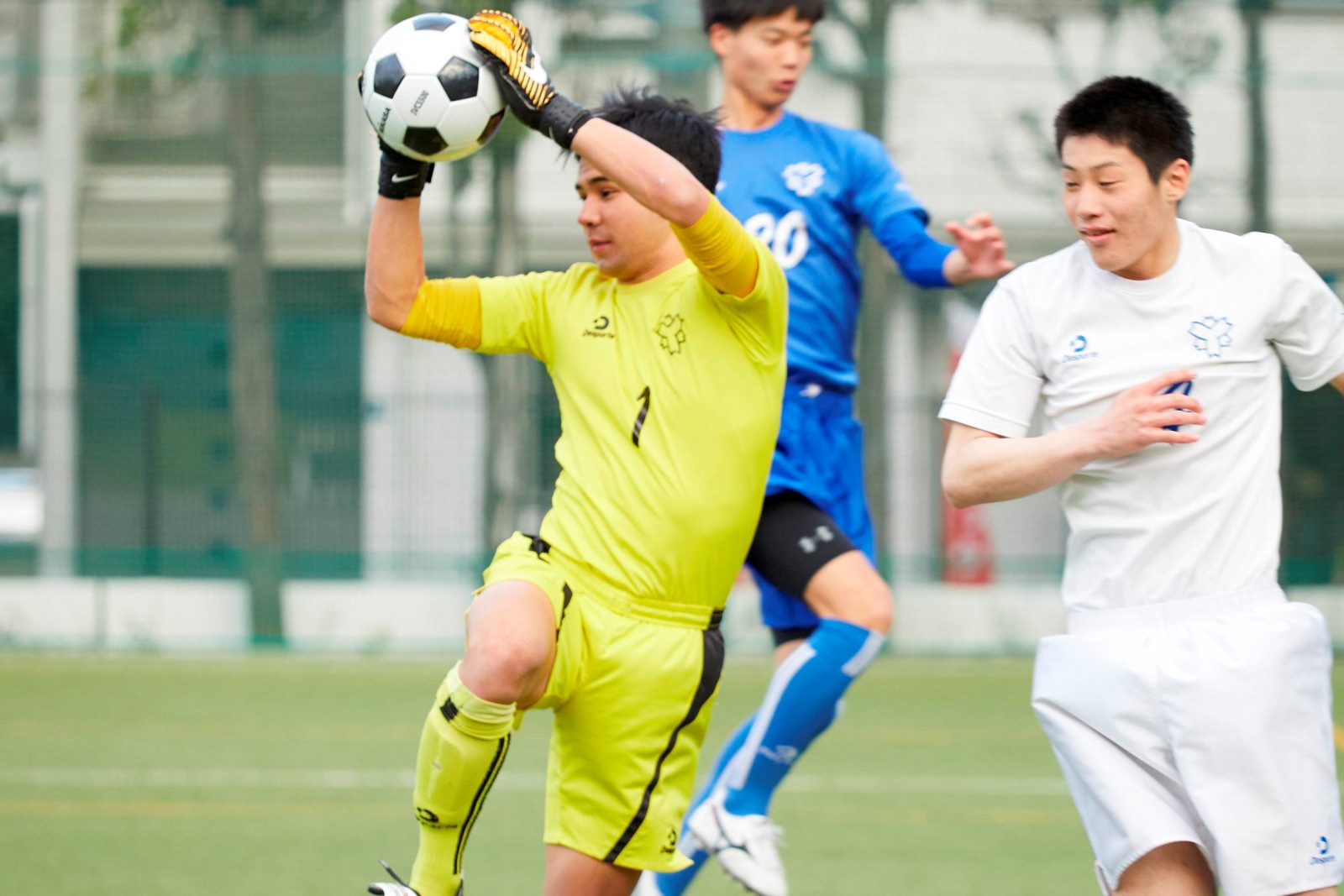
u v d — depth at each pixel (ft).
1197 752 37.99
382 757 100.83
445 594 174.29
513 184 170.91
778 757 51.37
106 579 175.42
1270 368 40.06
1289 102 177.99
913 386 173.88
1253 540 39.17
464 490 176.96
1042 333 40.55
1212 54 176.86
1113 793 38.60
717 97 166.09
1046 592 170.71
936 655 167.43
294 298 188.44
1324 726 38.81
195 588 175.11
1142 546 39.06
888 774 96.58
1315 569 173.17
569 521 42.14
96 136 193.77
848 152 57.47
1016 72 170.09
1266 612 38.73
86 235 192.44
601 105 46.24
